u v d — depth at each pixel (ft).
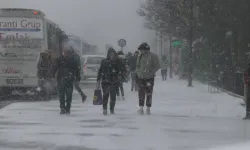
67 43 113.09
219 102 145.69
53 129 89.66
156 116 110.52
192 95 173.68
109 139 79.05
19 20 158.81
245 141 78.02
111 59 111.86
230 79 185.78
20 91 164.86
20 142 76.43
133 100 154.10
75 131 87.30
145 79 113.70
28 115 111.34
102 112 118.52
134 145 74.18
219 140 79.00
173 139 79.61
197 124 97.40
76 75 113.50
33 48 159.22
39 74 159.43
